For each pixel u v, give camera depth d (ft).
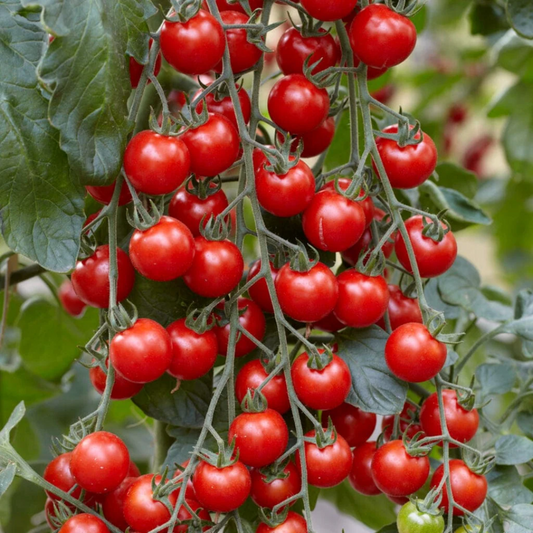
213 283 3.20
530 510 3.34
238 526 3.15
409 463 3.21
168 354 3.17
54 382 4.25
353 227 3.22
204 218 3.22
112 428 4.64
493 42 4.48
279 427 3.15
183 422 3.37
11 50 3.16
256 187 3.22
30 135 3.16
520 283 6.24
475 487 3.23
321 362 3.19
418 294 3.23
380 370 3.28
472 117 6.56
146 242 3.15
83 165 3.11
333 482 3.19
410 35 3.21
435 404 3.30
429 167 3.28
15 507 4.10
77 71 3.09
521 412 3.63
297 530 3.16
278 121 3.27
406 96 6.89
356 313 3.24
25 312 4.12
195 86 3.65
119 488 3.23
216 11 3.18
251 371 3.23
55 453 3.29
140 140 3.15
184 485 3.10
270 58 5.33
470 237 7.55
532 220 6.16
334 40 3.34
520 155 4.49
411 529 3.16
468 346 3.91
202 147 3.19
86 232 3.29
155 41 3.17
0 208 3.15
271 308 3.33
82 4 3.08
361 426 3.35
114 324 3.16
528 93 4.38
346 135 3.89
